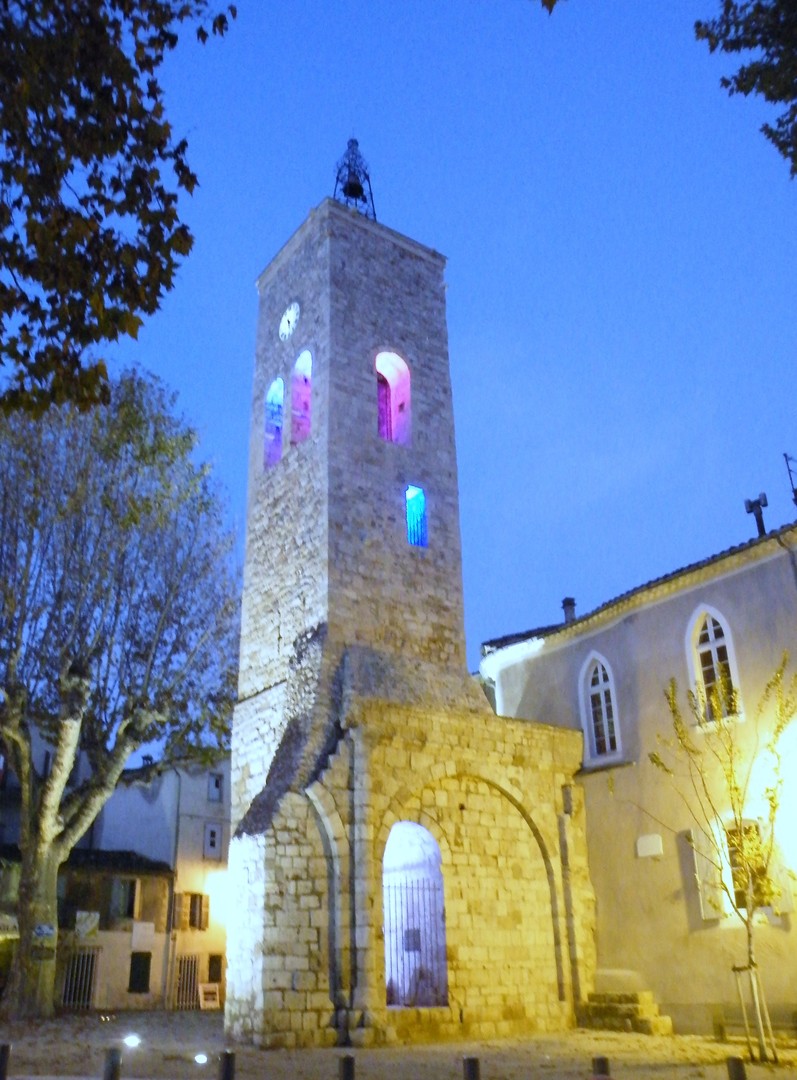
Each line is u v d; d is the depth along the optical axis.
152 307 12.44
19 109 11.33
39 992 26.84
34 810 28.38
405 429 30.05
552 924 25.06
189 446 31.78
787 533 22.73
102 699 30.47
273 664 26.59
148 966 42.25
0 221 11.66
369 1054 18.55
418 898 23.81
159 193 12.30
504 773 25.34
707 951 22.67
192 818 46.75
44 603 28.55
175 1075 15.05
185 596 31.52
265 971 20.02
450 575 28.50
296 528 27.53
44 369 12.01
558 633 28.91
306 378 31.02
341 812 22.00
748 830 21.14
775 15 14.74
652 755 23.12
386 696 24.50
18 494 28.28
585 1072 15.60
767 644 23.00
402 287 31.77
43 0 11.53
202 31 12.19
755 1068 16.39
